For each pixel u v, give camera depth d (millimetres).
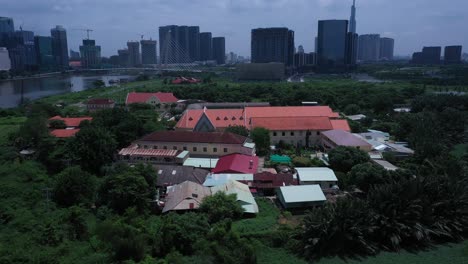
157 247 49938
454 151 101375
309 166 84562
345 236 53875
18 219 58250
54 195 67875
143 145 93000
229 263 47469
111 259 47375
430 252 54531
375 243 55469
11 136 101500
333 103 173125
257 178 73375
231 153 87375
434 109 144375
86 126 97188
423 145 87625
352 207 55719
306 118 106438
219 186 69312
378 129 121000
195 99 190250
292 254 52719
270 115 112375
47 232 52625
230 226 54656
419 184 60000
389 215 56594
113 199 62781
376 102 159375
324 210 55781
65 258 47438
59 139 92125
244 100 190625
